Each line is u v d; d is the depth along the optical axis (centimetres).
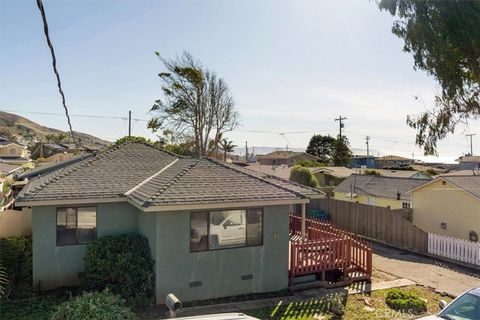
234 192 1128
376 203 2783
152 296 1035
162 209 991
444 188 2012
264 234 1154
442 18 816
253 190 1165
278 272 1166
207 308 1012
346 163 6388
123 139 3138
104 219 1195
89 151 2327
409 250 1759
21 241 1443
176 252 1051
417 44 883
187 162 1427
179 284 1054
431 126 1001
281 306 1034
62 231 1157
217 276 1096
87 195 1153
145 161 1541
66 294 1087
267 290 1152
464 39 797
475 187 1933
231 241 1117
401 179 2902
